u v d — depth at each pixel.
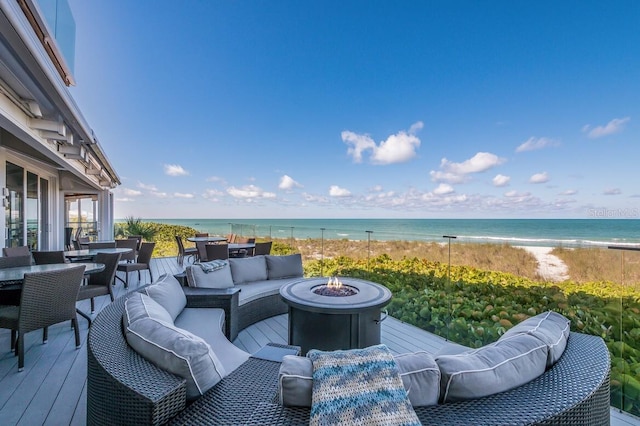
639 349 2.03
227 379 1.23
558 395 1.03
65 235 9.43
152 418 0.95
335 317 2.48
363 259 4.73
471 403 1.00
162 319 1.55
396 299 3.79
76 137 3.88
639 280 2.13
